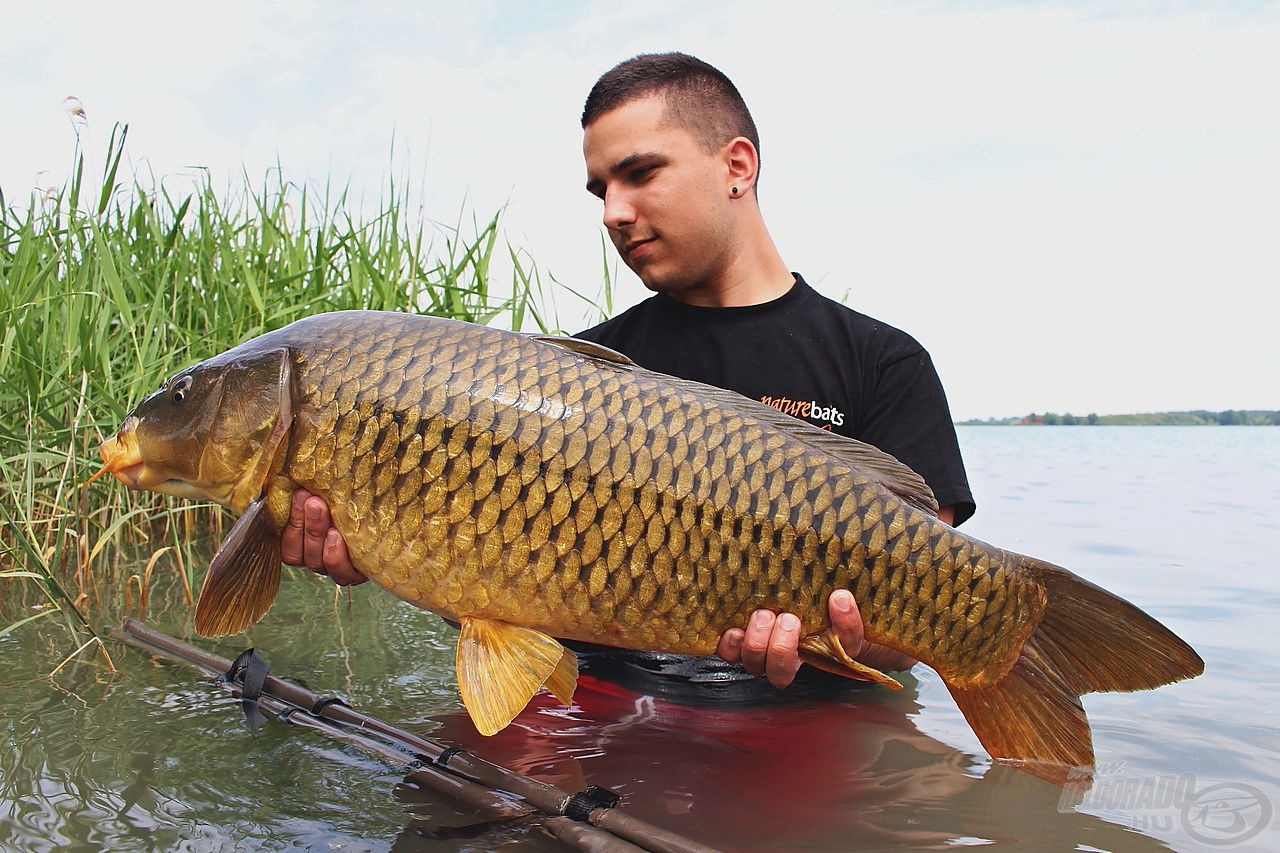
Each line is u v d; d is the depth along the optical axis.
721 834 0.81
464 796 0.84
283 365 0.88
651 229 1.17
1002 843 0.80
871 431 1.18
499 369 0.86
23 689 1.11
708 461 0.86
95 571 1.71
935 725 1.08
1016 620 0.91
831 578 0.87
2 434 1.62
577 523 0.85
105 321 1.76
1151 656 0.90
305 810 0.83
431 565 0.86
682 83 1.16
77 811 0.81
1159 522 2.74
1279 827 0.83
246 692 1.06
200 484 0.91
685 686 1.18
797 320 1.22
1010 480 4.43
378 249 2.08
